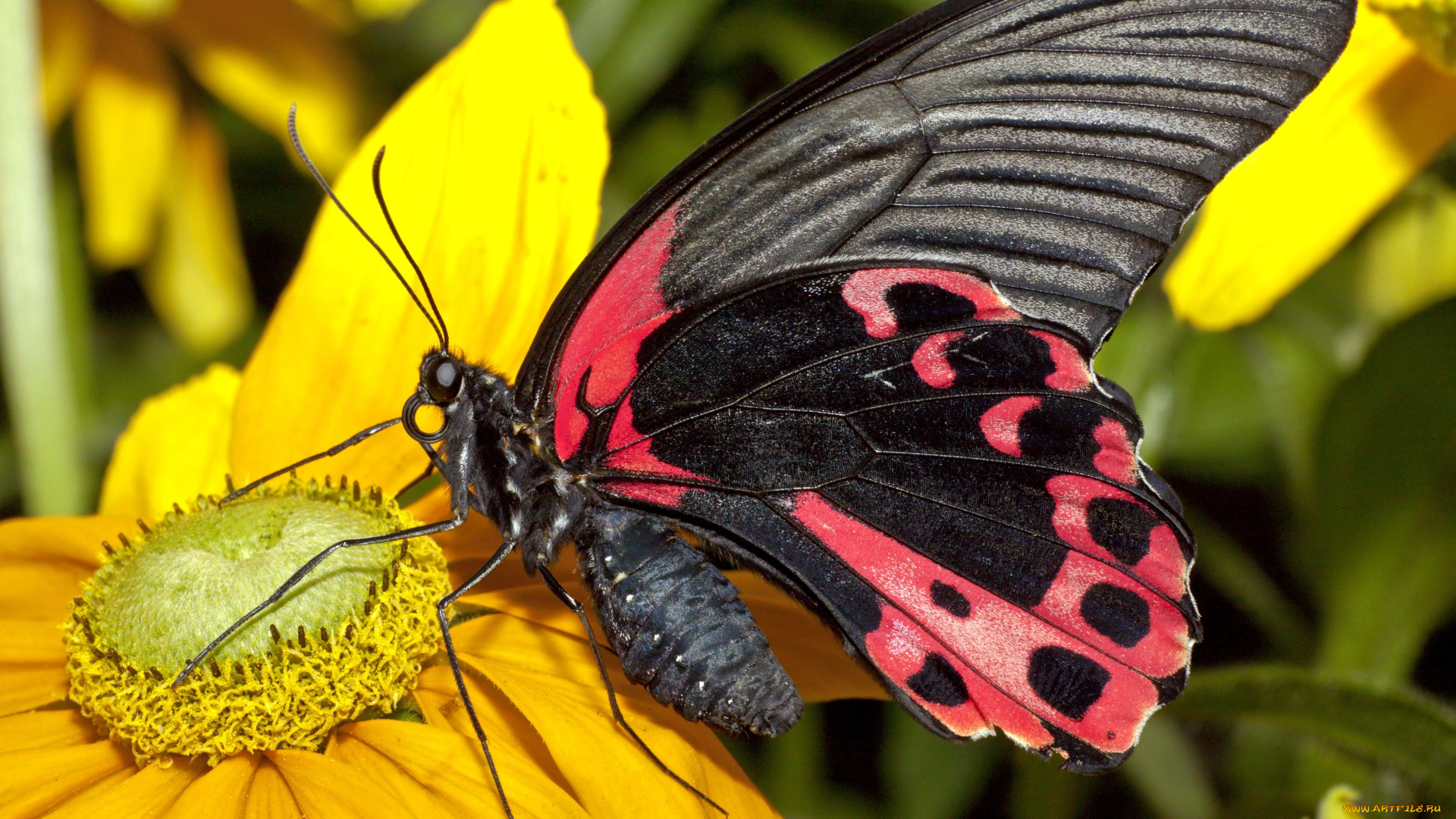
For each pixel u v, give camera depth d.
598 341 0.32
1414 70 0.35
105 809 0.32
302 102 0.42
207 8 0.42
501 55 0.34
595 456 0.32
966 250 0.32
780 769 0.39
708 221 0.32
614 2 0.40
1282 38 0.31
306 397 0.34
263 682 0.32
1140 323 0.38
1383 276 0.39
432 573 0.33
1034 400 0.32
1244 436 0.40
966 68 0.31
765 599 0.34
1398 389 0.37
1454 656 0.41
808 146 0.32
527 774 0.32
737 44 0.41
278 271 0.45
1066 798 0.38
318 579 0.32
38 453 0.37
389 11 0.39
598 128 0.34
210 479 0.36
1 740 0.33
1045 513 0.32
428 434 0.32
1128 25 0.31
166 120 0.42
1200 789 0.39
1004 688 0.32
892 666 0.32
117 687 0.32
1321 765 0.38
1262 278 0.35
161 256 0.42
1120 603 0.32
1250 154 0.31
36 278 0.37
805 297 0.32
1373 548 0.38
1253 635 0.41
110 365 0.43
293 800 0.32
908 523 0.32
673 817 0.32
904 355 0.32
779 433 0.32
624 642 0.32
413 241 0.34
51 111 0.42
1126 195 0.31
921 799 0.39
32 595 0.34
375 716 0.33
